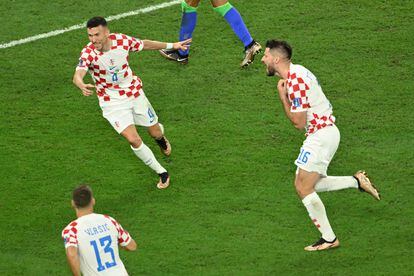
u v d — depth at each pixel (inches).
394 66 1870.1
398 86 1815.9
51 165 1663.4
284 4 2054.6
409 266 1416.1
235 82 1847.9
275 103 1790.1
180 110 1781.5
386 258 1435.8
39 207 1572.3
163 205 1568.7
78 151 1694.1
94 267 1246.3
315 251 1456.7
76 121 1766.7
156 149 1702.8
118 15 2043.6
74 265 1228.5
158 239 1496.1
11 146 1706.4
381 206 1545.3
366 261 1432.1
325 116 1424.7
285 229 1508.4
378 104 1774.1
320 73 1856.5
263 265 1434.5
